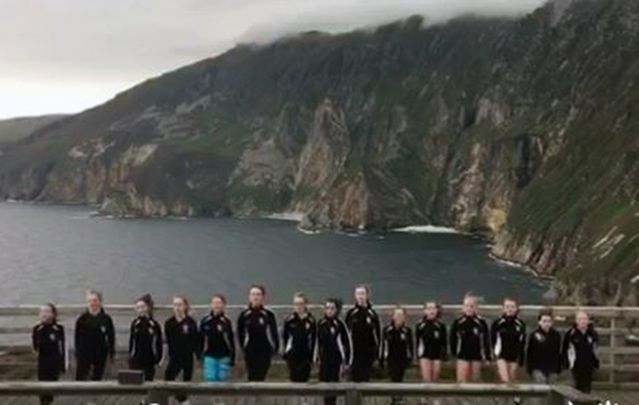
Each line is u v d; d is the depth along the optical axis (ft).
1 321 186.39
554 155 643.45
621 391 60.85
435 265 447.01
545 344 57.57
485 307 64.34
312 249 534.78
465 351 58.29
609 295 312.71
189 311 59.98
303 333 56.49
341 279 385.29
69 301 318.24
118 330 70.95
